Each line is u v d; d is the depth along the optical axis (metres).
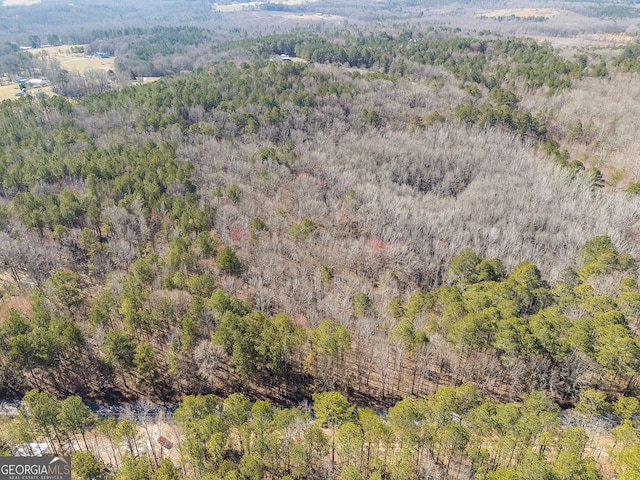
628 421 49.00
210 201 98.25
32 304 64.62
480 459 46.78
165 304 65.69
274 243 88.12
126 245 84.44
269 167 115.75
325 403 50.34
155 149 113.62
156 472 46.34
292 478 45.44
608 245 82.38
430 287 86.06
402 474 44.66
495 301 66.44
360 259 88.88
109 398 62.94
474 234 93.44
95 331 63.84
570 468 41.19
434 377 64.81
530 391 59.34
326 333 59.84
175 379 62.94
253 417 49.19
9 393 62.47
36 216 86.94
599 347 56.41
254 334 60.47
